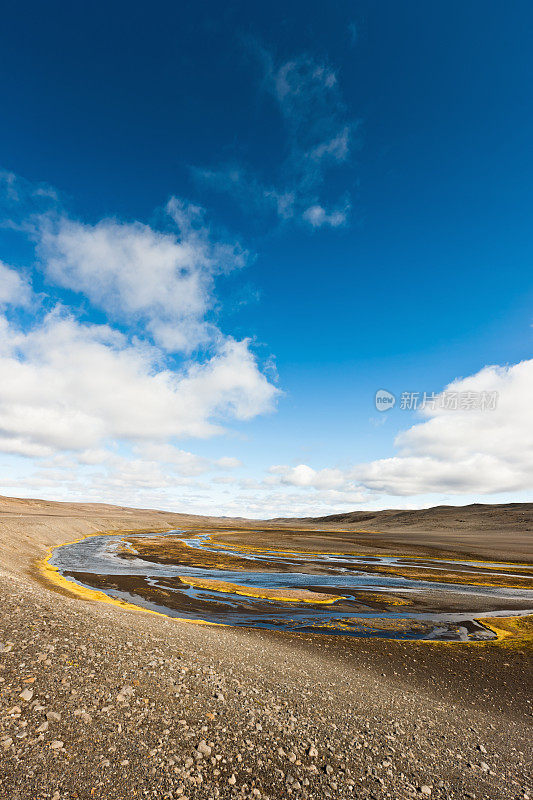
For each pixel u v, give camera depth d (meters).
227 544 143.50
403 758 13.29
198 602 45.72
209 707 14.44
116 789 9.55
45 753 10.20
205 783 10.35
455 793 11.70
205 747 11.79
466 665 27.48
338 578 70.94
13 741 10.34
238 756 11.79
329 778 11.48
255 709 15.02
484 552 128.38
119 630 21.34
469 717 18.33
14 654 14.81
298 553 119.94
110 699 13.41
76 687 13.63
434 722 16.98
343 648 30.22
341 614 43.56
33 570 53.38
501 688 23.34
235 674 18.70
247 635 31.91
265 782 10.80
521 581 71.69
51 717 11.62
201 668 18.28
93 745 10.95
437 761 13.47
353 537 196.50
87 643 17.72
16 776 9.23
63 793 9.09
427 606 48.91
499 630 38.38
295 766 11.80
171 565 77.56
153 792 9.69
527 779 13.12
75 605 25.78
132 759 10.73
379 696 19.42
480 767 13.47
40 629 17.91
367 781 11.63
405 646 31.92
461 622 41.53
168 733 12.26
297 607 46.22
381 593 56.59
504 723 18.20
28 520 110.00
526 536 187.62
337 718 15.68
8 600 21.11
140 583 54.94
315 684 19.67
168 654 19.30
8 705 11.74
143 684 15.02
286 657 25.06
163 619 32.44
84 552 88.94
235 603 46.44
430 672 25.59
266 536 199.25
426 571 83.88
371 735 14.64
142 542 132.12
